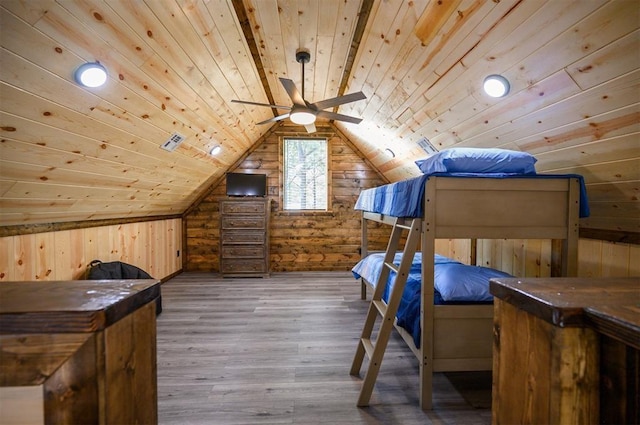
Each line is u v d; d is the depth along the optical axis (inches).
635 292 28.0
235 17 78.3
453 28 65.5
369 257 134.2
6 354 21.4
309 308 133.6
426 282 67.8
